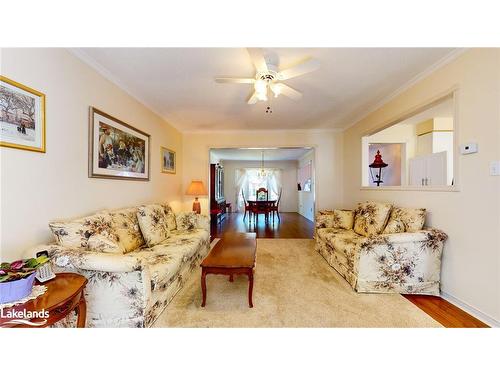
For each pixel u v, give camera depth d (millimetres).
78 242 1584
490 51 1661
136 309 1532
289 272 2752
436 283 2121
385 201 3119
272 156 8438
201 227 3414
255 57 1765
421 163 4031
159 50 1893
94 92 2131
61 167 1759
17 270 1062
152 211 2709
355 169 4109
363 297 2100
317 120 4051
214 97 2955
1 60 1340
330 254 2984
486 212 1689
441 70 2115
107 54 1944
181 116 3770
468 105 1833
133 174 2820
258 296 2135
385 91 2779
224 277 2621
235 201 9680
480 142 1733
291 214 8844
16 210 1419
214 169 6645
